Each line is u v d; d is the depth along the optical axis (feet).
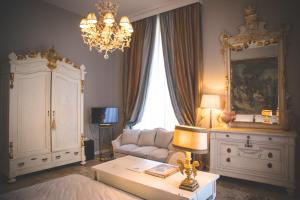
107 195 6.00
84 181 7.05
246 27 12.50
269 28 11.87
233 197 9.65
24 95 11.85
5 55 12.66
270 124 11.73
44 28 14.48
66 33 15.75
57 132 13.25
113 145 14.47
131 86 17.04
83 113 15.92
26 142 11.91
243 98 12.63
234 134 11.27
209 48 13.83
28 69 12.01
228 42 13.08
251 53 12.44
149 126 16.31
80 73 14.62
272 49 11.85
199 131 6.63
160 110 15.89
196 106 13.75
